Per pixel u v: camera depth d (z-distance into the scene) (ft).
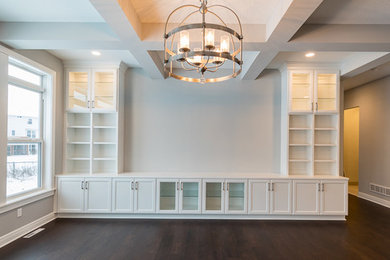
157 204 12.50
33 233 10.59
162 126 14.20
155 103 14.23
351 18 8.18
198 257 8.77
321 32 8.61
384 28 8.59
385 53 10.08
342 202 12.46
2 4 7.64
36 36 8.86
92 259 8.57
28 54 10.44
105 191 12.50
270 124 14.12
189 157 14.15
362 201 16.62
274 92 14.15
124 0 6.75
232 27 8.67
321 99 13.46
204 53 4.89
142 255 8.87
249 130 14.15
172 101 14.26
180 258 8.70
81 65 13.00
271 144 14.08
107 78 13.61
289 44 8.86
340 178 12.49
